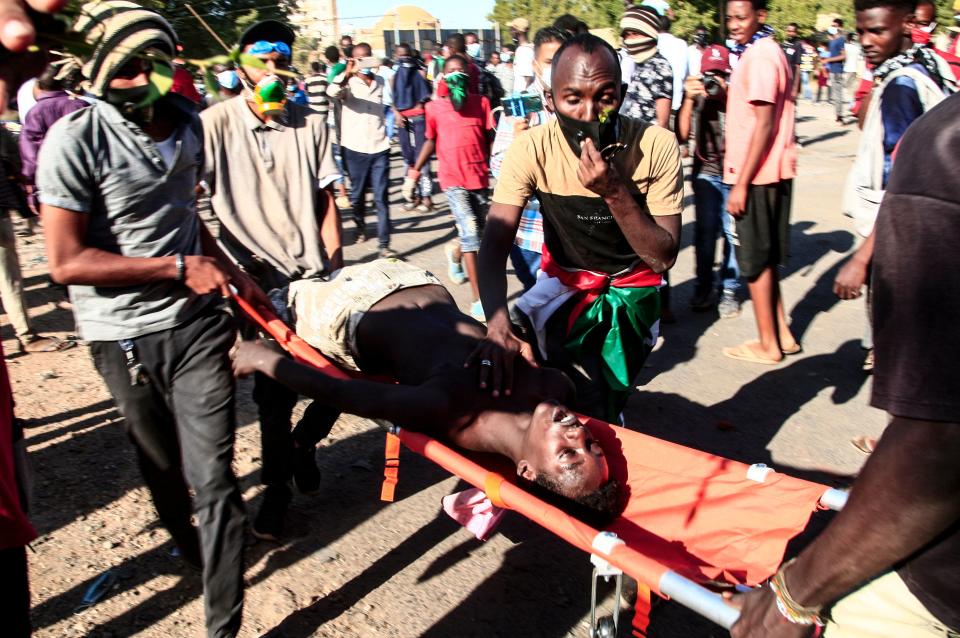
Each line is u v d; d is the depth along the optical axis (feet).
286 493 11.64
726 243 20.16
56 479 13.48
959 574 4.74
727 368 17.56
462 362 10.41
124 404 9.46
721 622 5.73
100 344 9.19
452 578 10.94
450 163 20.95
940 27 25.52
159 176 8.73
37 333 20.15
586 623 10.05
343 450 14.39
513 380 10.17
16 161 17.47
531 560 11.31
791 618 5.05
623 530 9.10
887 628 5.12
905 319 4.28
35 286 25.04
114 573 11.10
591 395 10.87
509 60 51.96
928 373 4.17
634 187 10.02
